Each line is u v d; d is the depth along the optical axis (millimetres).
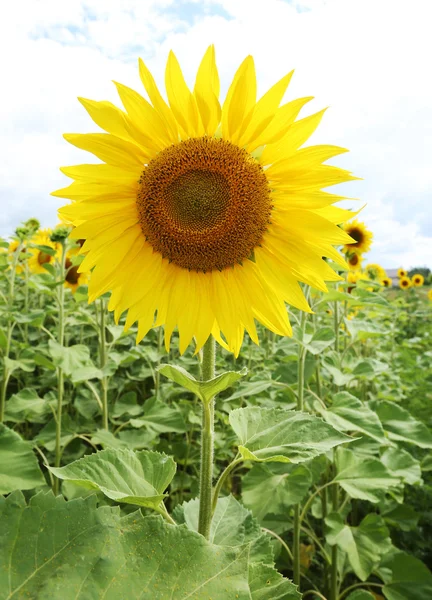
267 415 420
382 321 1967
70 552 184
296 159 403
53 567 179
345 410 696
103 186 428
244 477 664
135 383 1386
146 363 1344
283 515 767
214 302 447
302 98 387
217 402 1201
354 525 938
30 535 185
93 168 418
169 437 1163
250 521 477
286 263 432
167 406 947
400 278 3473
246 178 413
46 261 1364
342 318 1018
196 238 427
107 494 349
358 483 676
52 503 194
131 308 453
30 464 574
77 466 377
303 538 940
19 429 1173
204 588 186
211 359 432
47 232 1380
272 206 425
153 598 180
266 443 388
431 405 1269
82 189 425
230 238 427
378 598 803
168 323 445
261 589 379
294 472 648
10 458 571
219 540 453
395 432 807
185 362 1108
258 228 427
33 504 192
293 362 885
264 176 416
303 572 824
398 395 1074
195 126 423
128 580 182
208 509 394
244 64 388
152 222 434
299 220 417
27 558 179
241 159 416
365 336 888
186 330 440
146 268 458
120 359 964
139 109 403
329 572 801
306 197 410
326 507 828
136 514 204
